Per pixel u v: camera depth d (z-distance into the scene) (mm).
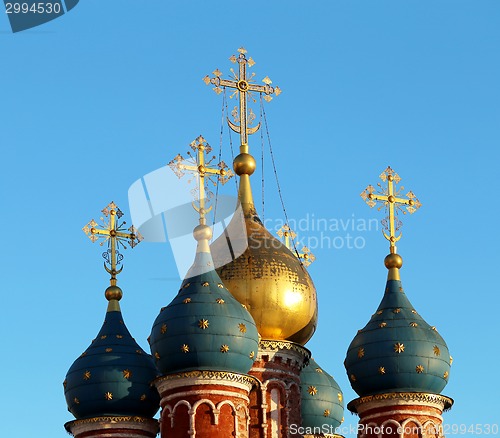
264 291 111562
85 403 113188
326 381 123500
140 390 113188
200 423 104062
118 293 119688
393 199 121062
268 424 109438
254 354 107375
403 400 111938
